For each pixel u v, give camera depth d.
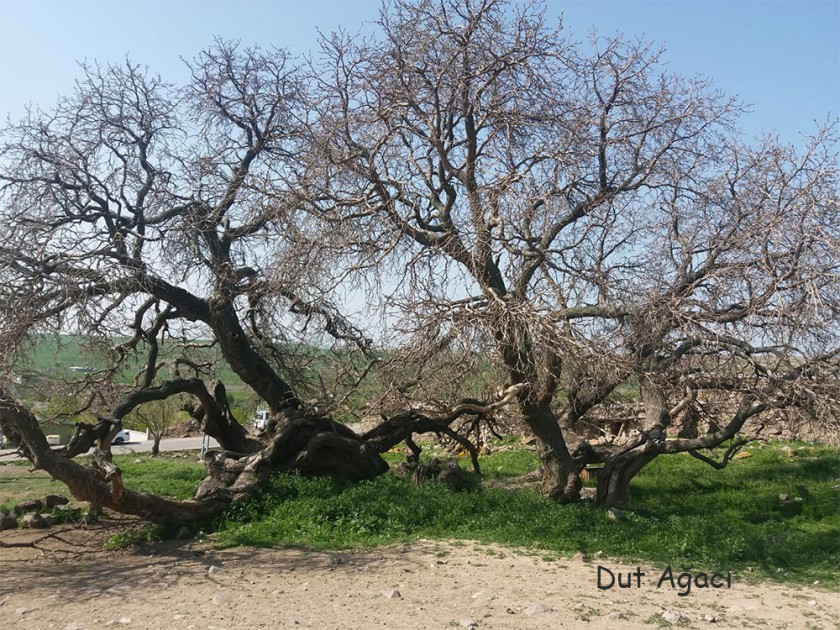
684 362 12.12
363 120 12.11
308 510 11.84
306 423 14.05
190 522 11.84
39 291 12.28
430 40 12.28
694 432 15.35
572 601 7.74
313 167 12.40
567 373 11.44
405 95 11.95
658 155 12.38
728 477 16.95
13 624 6.89
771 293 10.57
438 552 9.98
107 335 13.71
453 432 16.28
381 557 9.71
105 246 13.25
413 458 16.09
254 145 15.47
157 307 15.11
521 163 11.82
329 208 11.99
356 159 12.12
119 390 14.55
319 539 10.84
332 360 15.52
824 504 13.83
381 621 6.92
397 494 12.88
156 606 7.46
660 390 12.09
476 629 6.72
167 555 10.13
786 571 9.48
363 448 14.43
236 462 13.22
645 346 11.69
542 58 12.33
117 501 10.88
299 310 14.38
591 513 12.04
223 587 8.21
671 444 12.80
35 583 8.73
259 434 15.13
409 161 12.52
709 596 8.21
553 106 12.35
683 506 14.05
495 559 9.66
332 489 13.09
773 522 12.67
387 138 11.82
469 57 12.36
